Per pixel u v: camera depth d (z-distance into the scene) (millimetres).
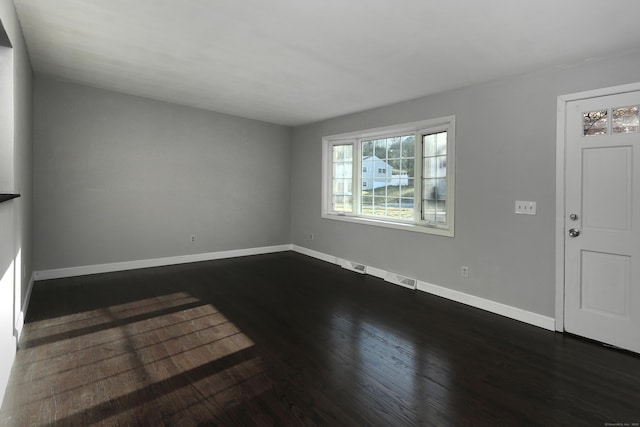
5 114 2205
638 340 2506
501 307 3285
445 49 2648
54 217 4070
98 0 2152
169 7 2199
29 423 1700
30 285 3600
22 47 2668
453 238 3689
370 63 3008
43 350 2436
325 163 5582
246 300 3607
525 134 3086
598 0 1901
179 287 3996
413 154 4305
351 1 2031
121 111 4461
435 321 3119
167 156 4883
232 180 5574
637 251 2510
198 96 4406
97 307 3293
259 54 2922
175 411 1814
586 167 2742
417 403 1921
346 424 1736
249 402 1900
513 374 2240
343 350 2537
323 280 4422
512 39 2430
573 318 2832
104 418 1749
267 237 6070
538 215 3018
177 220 5035
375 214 4875
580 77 2758
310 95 4125
